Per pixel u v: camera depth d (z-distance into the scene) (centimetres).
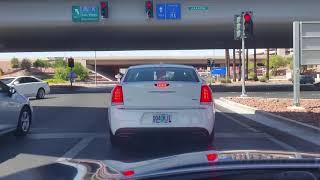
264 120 1695
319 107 2059
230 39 4756
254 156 356
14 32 4091
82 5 3962
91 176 342
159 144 1146
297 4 3947
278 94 3509
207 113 1016
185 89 1013
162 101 1012
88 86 6631
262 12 3969
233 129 1442
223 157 355
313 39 1953
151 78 1053
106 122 1664
